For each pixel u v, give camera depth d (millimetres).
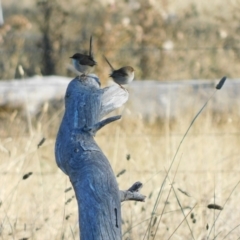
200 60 32531
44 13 31484
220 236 14719
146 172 18219
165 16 32094
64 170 9797
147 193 16969
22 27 31625
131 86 26000
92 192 9055
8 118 25156
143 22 31609
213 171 17781
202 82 26453
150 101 25781
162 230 15164
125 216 15328
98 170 9234
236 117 24953
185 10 35312
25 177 13969
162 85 26203
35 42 32562
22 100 25969
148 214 15570
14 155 19016
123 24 30422
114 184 9250
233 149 20781
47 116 25766
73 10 32594
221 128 23875
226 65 32750
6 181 16766
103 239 8914
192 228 14891
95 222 8953
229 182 17359
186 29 33844
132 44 31062
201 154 19281
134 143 21922
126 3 32812
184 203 16125
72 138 9773
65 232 14750
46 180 18141
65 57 31469
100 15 33062
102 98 10516
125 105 25500
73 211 15906
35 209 15852
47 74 31547
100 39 30172
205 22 34469
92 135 9898
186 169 18578
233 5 34500
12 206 15914
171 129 24234
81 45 31344
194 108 25375
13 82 27328
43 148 21578
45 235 14750
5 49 31969
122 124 24375
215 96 25578
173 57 31688
